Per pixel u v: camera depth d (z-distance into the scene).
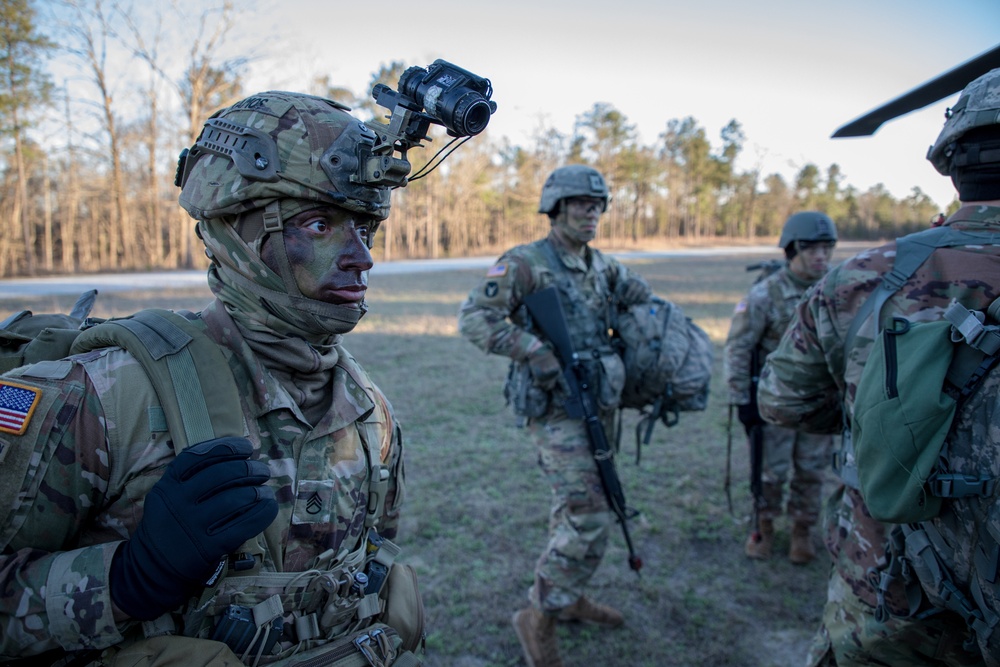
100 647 0.91
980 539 1.34
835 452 1.87
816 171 65.19
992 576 1.32
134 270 29.00
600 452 2.79
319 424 1.16
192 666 0.93
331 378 1.25
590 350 2.96
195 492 0.90
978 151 1.53
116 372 1.01
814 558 3.68
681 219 71.62
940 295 1.51
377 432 1.29
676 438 5.50
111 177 34.59
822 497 4.39
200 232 1.18
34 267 27.17
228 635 1.00
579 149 58.19
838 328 1.71
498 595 3.20
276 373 1.15
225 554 0.92
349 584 1.16
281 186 1.04
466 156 50.00
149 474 0.99
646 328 3.06
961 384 1.35
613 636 2.97
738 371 3.63
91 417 0.97
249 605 1.04
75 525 0.98
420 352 8.70
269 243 1.10
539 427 2.96
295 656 1.07
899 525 1.54
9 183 32.09
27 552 0.94
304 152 1.05
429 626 2.97
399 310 13.11
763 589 3.38
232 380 1.07
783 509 4.41
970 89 1.55
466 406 6.25
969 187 1.59
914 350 1.39
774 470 3.64
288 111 1.08
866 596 1.68
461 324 3.02
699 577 3.47
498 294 2.97
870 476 1.41
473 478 4.55
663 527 3.95
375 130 1.14
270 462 1.09
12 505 0.92
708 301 14.62
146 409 1.00
